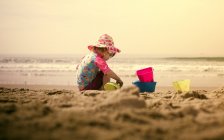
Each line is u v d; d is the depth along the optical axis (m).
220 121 2.03
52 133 1.67
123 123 1.93
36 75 13.20
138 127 1.85
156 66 18.73
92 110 2.33
